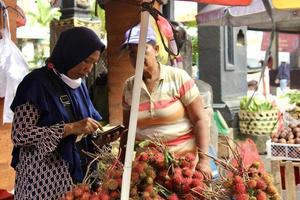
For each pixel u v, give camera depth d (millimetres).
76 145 2600
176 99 2725
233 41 6914
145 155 2025
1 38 3760
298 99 6738
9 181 4242
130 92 2859
